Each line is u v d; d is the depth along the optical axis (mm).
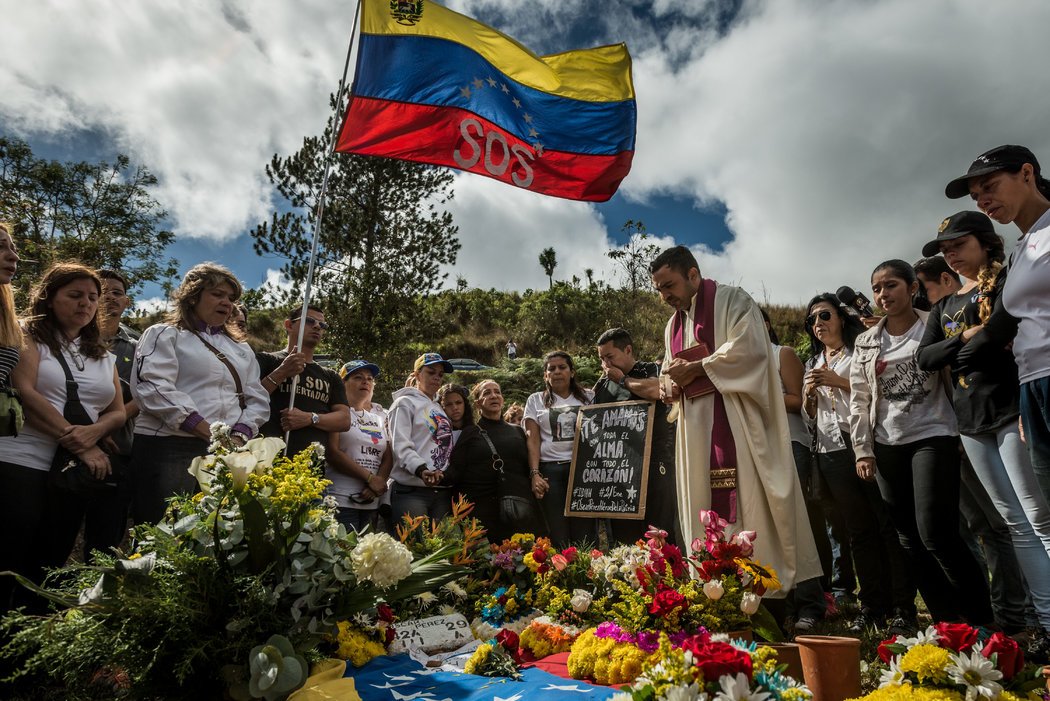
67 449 3490
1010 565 4066
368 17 5430
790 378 4980
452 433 6062
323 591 2752
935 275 4824
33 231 19469
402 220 14820
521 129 5906
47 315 3752
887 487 4141
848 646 2381
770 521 3621
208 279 4195
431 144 5586
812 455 4941
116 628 2457
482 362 29547
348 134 5316
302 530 2834
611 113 6145
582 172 6125
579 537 6004
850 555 5398
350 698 2625
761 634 2857
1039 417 2771
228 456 2709
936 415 3916
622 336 5715
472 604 4125
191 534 2684
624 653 2729
